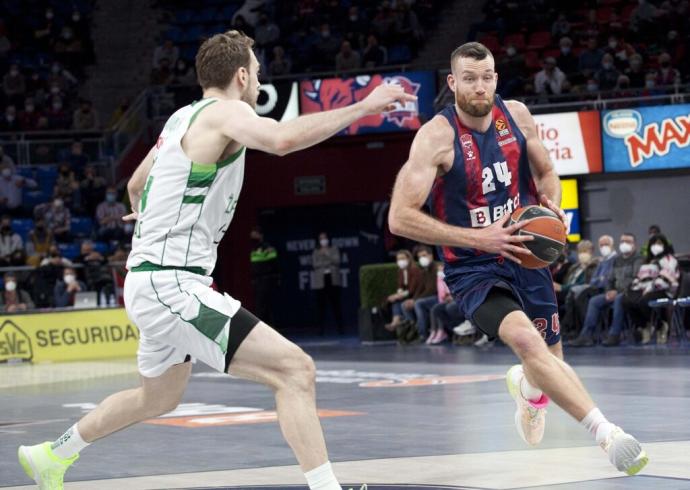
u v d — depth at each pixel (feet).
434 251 93.86
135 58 117.19
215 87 21.02
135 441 33.12
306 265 104.22
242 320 19.81
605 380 46.65
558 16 100.89
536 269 24.09
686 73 91.66
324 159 99.66
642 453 20.52
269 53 108.27
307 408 19.60
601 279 67.51
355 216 102.53
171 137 20.31
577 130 81.92
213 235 20.72
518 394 25.61
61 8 118.32
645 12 96.84
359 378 53.67
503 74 93.15
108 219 95.81
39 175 101.91
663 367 51.47
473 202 24.17
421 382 49.83
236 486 24.21
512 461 26.13
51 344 79.56
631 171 81.10
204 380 56.95
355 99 89.81
